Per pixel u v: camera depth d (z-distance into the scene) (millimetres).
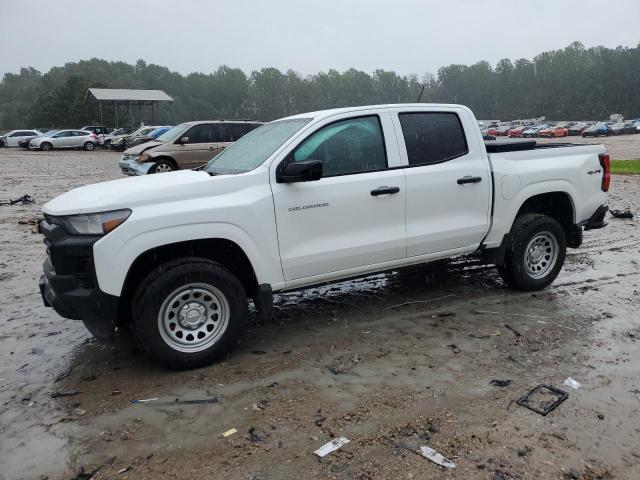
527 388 3766
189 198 4047
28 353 4527
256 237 4211
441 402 3600
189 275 3990
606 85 119688
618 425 3314
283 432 3291
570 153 5871
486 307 5395
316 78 132750
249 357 4367
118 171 21938
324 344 4594
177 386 3898
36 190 15703
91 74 130125
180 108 126062
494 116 138625
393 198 4766
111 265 3775
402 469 2926
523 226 5543
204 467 2984
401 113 4945
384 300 5684
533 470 2910
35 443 3244
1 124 125062
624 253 7484
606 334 4695
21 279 6648
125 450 3156
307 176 4172
